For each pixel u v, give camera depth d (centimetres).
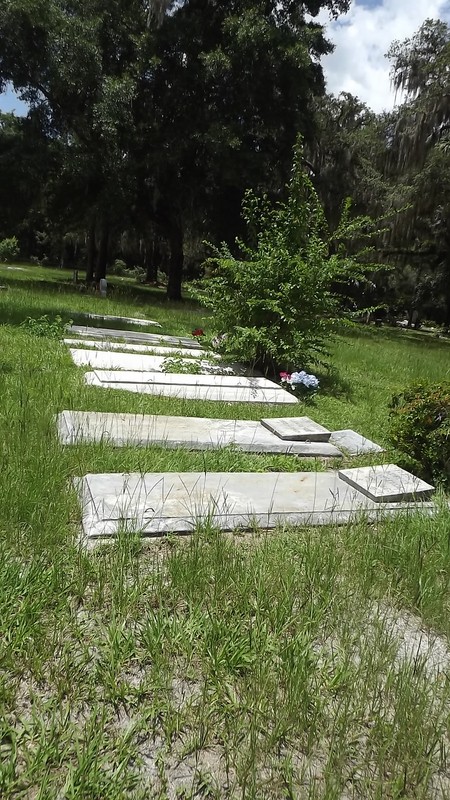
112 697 186
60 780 158
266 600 241
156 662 200
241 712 185
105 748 169
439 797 168
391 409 536
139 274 4766
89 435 402
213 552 271
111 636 209
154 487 344
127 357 729
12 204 2055
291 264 764
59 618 219
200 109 1898
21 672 192
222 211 2081
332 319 793
